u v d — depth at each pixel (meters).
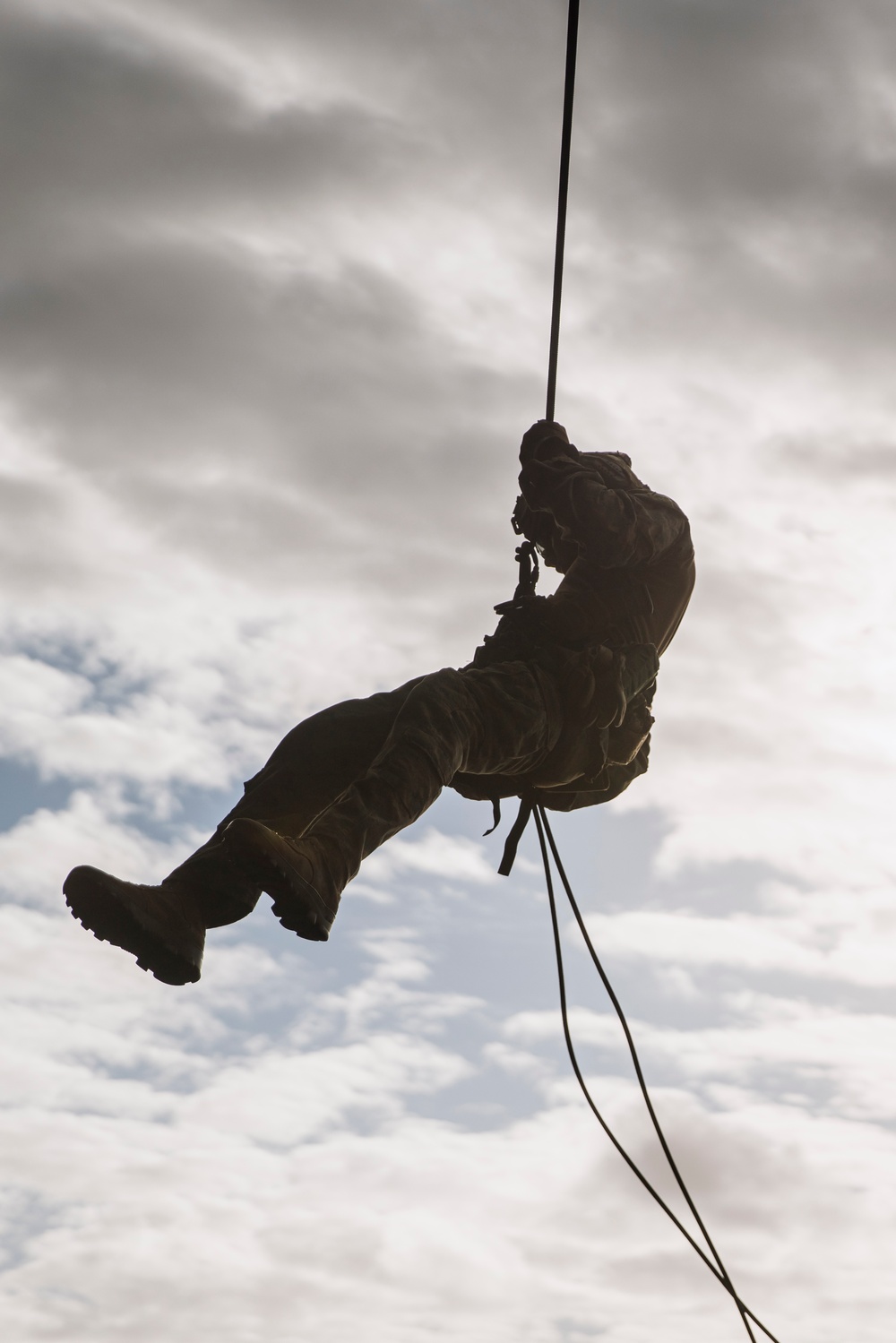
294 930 7.29
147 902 7.45
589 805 9.12
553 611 8.89
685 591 9.29
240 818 7.91
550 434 9.15
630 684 8.80
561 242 8.73
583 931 9.56
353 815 7.70
